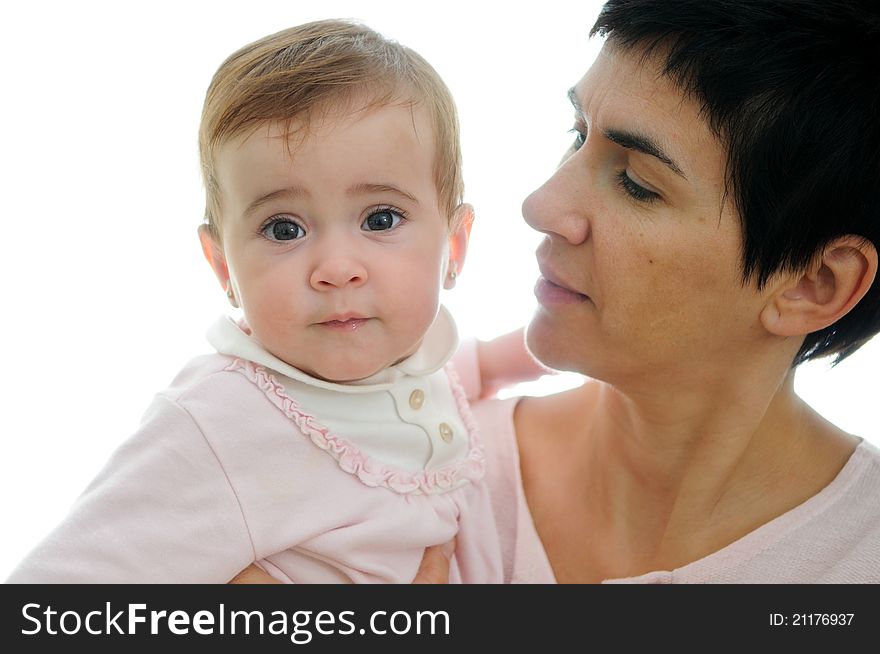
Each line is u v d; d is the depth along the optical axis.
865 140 1.29
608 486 1.65
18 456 3.13
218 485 1.42
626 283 1.40
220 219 1.47
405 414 1.57
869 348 3.04
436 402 1.67
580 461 1.72
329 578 1.51
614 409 1.62
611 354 1.47
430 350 1.61
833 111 1.28
